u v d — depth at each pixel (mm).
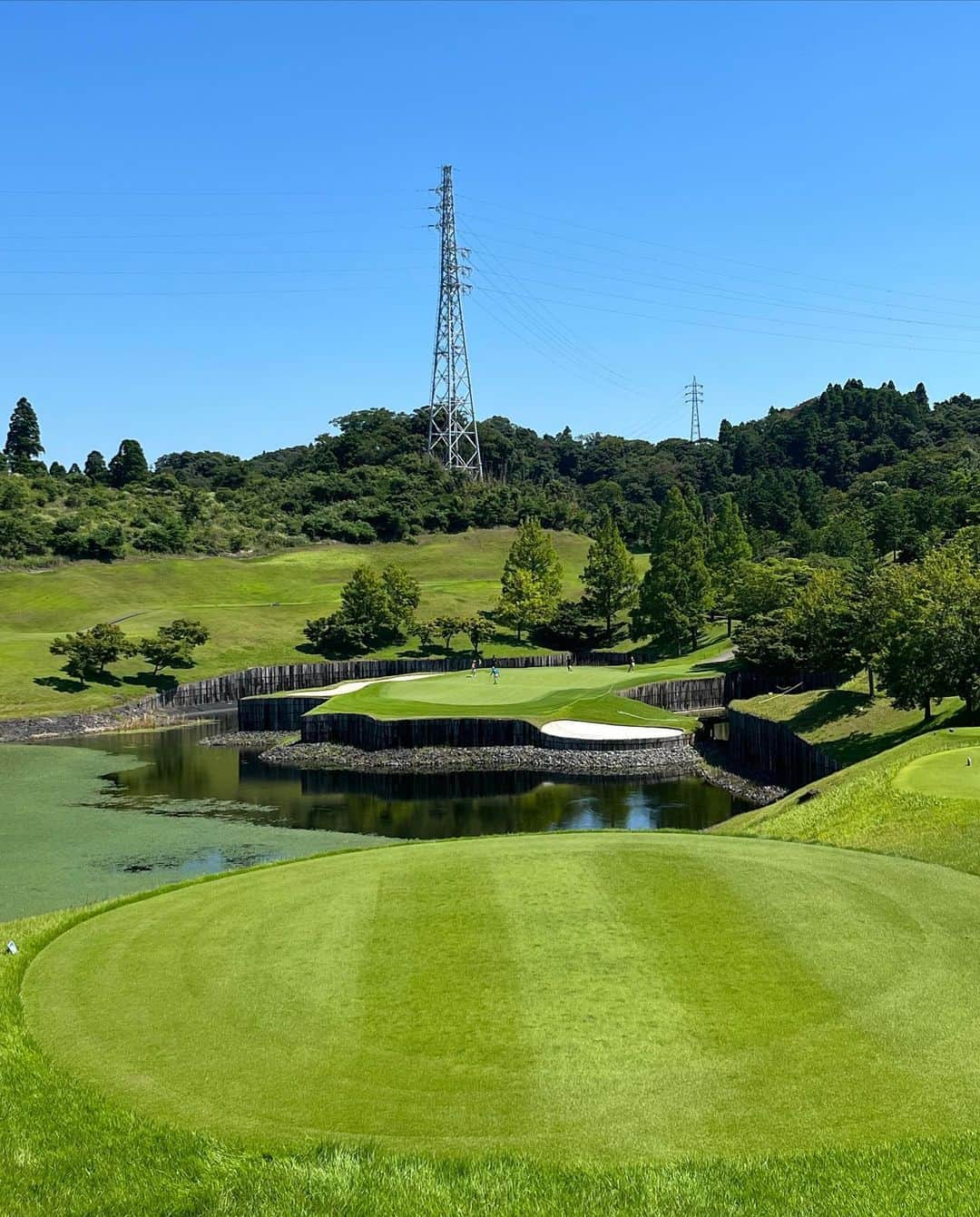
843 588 81125
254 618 131625
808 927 20234
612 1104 13695
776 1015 16266
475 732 72625
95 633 101875
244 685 110500
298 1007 17078
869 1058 14758
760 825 36719
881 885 23047
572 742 68688
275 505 190500
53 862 45219
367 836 50469
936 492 152750
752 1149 12477
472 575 164875
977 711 55750
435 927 20812
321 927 21125
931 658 55531
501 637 135625
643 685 86875
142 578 143750
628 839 28531
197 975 18734
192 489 194625
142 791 62812
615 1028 15953
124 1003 17500
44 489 169000
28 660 104375
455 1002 17109
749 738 72750
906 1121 12984
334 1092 14219
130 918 22594
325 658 122500
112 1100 14070
